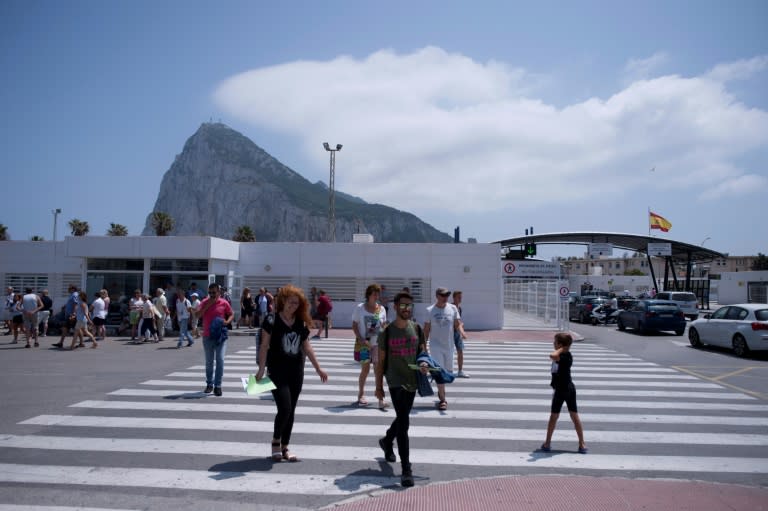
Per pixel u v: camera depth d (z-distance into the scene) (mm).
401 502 4840
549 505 4750
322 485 5270
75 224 65688
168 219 70562
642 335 23188
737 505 4777
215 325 9352
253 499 4926
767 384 10938
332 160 33406
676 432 7266
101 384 10430
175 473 5578
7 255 26781
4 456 6086
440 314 8719
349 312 25594
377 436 6969
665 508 4703
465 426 7492
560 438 6957
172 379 11016
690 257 48656
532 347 18141
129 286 23859
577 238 52969
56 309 26344
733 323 15992
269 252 26062
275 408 8422
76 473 5562
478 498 4922
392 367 5664
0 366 12797
